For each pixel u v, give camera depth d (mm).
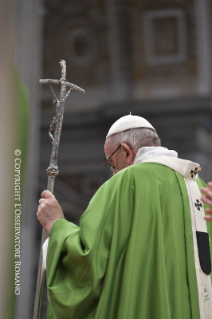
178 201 9562
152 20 43406
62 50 44531
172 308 8844
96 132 44438
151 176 9570
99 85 44500
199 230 9516
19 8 29484
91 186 44469
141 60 43844
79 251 8672
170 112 42562
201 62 42688
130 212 9141
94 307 8750
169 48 43375
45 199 9555
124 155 10398
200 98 42188
